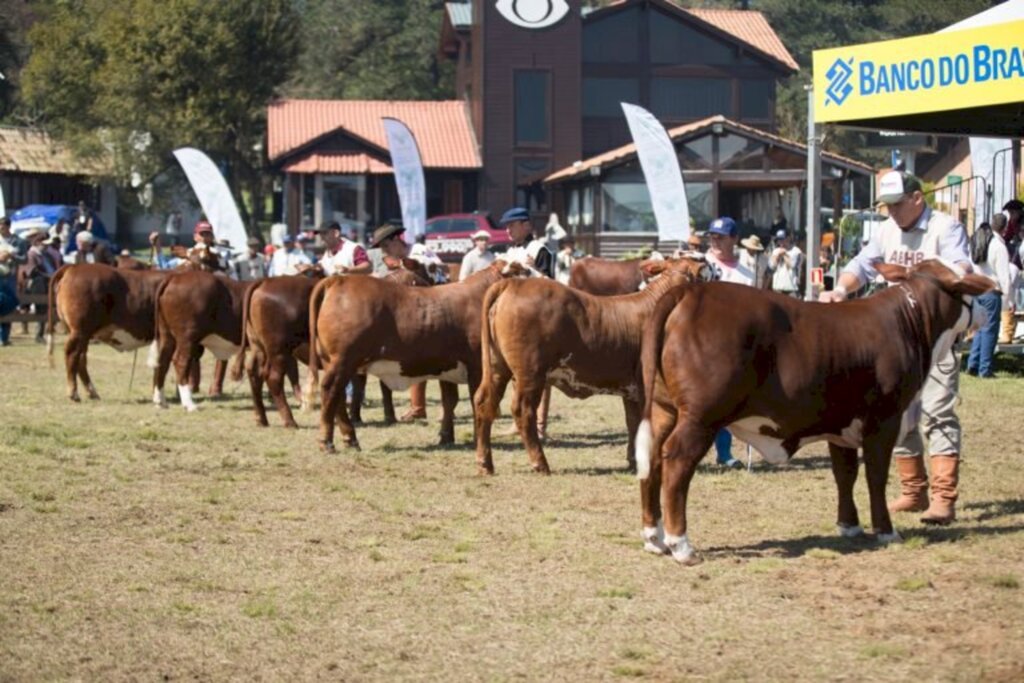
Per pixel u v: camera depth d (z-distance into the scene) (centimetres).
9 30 6756
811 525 1034
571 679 698
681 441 900
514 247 1555
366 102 5738
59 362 2427
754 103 5594
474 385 1384
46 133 6131
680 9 5497
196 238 2059
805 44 7388
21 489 1180
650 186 3034
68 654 742
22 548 971
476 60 5531
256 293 1602
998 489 1176
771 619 790
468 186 5559
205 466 1316
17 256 3050
